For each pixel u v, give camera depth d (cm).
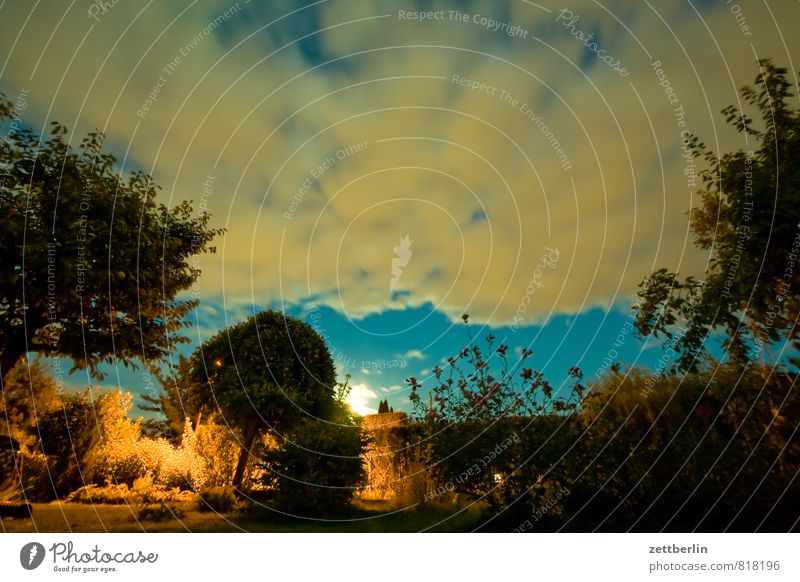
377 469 758
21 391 614
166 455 720
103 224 506
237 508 573
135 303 562
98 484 688
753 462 350
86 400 702
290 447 568
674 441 378
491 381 476
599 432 405
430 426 489
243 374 745
